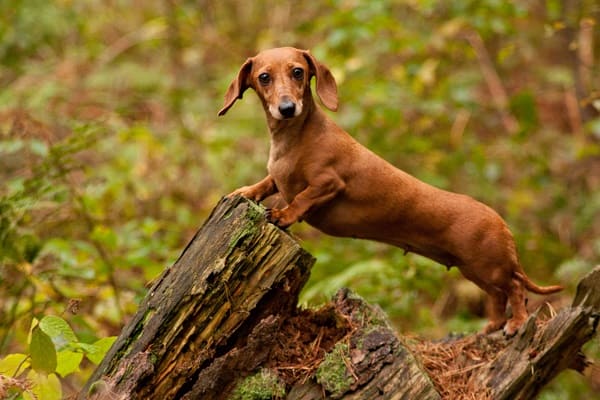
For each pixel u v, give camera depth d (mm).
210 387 4172
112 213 9656
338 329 4625
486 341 5141
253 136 11344
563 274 8867
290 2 13734
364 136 10383
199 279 4293
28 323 5312
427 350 5230
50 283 6535
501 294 5238
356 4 9945
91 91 12148
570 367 5262
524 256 10109
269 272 4344
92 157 10961
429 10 10234
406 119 11391
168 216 10375
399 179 4934
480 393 4801
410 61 10984
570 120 13297
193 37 13320
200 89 12781
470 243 4957
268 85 4836
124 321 6867
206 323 4277
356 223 4980
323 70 5020
